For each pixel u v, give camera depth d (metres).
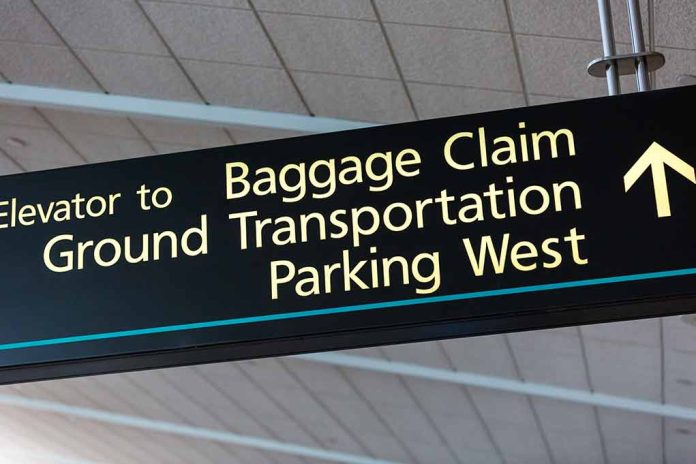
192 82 6.05
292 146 2.95
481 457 13.93
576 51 5.03
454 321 2.64
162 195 2.99
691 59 4.84
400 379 11.04
